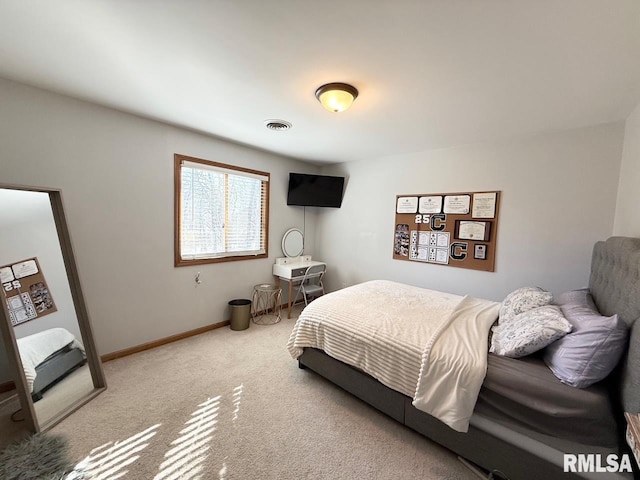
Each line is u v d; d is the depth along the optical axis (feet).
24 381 5.11
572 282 8.07
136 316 8.46
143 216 8.42
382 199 12.16
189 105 7.20
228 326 10.98
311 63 5.15
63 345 6.15
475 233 9.66
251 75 5.63
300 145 10.72
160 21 4.11
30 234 5.93
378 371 5.66
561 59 4.75
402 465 4.82
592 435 3.80
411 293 8.89
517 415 4.26
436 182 10.57
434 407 4.71
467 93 6.11
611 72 5.08
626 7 3.52
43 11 3.91
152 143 8.46
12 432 5.17
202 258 10.12
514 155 8.90
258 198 12.03
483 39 4.31
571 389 4.01
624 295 4.47
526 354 4.86
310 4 3.69
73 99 6.91
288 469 4.68
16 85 6.10
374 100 6.57
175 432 5.40
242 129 9.00
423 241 10.94
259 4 3.72
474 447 4.64
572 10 3.62
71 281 6.48
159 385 6.91
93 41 4.63
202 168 9.74
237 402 6.37
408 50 4.67
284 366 8.00
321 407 6.27
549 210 8.36
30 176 6.38
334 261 14.02
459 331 5.86
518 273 8.93
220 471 4.60
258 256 12.05
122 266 8.06
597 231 7.68
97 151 7.38
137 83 6.07
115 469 4.57
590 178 7.74
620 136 7.32
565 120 7.42
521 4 3.57
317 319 7.06
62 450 4.88
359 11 3.80
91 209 7.36
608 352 3.91
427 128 8.40
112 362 7.88
